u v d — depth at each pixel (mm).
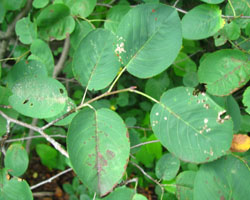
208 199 190
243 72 216
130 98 566
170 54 192
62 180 767
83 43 215
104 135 184
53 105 210
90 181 176
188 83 365
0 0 331
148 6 195
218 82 221
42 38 302
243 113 322
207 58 224
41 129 218
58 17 292
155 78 447
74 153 179
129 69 201
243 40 266
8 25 391
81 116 188
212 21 235
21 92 213
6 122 250
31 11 353
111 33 212
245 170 191
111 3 401
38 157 810
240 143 200
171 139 189
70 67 553
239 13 260
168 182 284
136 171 505
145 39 197
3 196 227
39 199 705
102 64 213
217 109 186
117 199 206
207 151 183
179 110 191
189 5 379
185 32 240
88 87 213
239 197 187
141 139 437
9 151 245
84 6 292
